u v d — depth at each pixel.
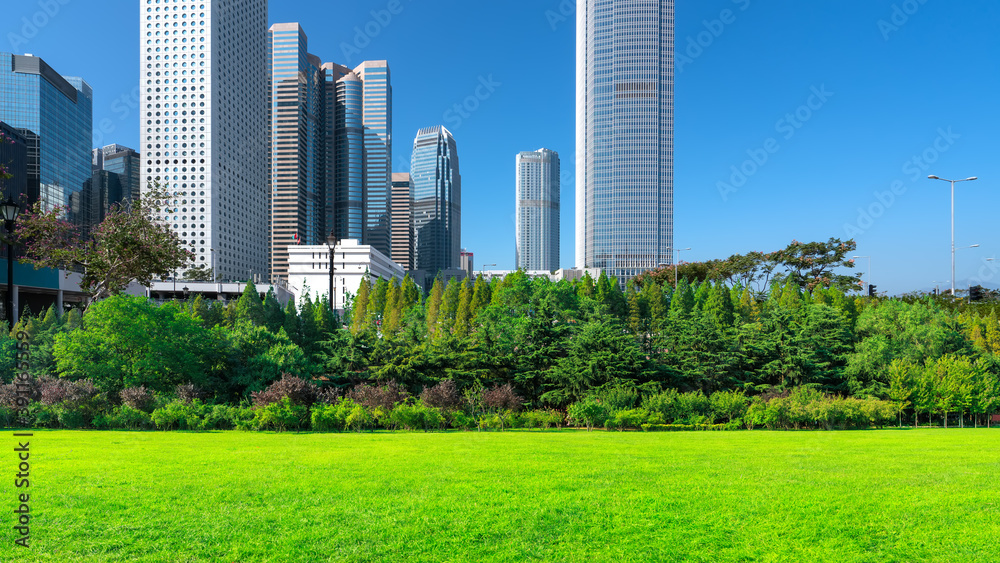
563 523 8.02
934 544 7.27
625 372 32.38
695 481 10.95
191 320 26.58
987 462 14.38
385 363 33.34
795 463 13.81
